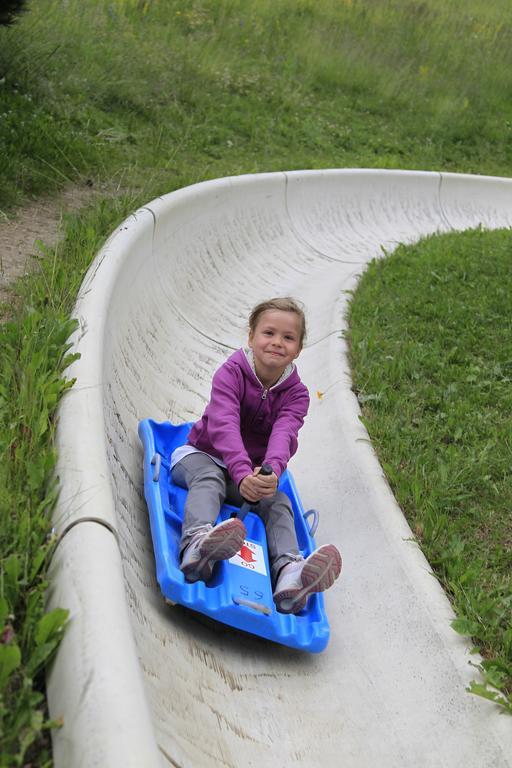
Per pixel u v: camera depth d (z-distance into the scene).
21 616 2.37
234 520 3.04
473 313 7.46
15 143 8.38
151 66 13.72
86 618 2.26
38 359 3.52
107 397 4.05
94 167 8.91
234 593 3.16
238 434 3.58
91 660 2.14
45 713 2.16
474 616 3.48
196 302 6.94
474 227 14.36
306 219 10.85
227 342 6.77
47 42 11.82
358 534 4.13
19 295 4.86
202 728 2.71
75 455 2.96
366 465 4.58
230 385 3.71
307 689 3.18
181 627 3.16
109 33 14.12
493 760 2.87
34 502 2.78
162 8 17.16
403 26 21.17
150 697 2.58
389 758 2.96
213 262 7.88
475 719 3.03
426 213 13.77
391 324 7.05
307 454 5.01
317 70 17.72
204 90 14.33
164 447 4.13
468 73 20.20
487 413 5.45
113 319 4.75
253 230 9.31
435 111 18.08
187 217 7.51
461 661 3.26
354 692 3.23
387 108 17.52
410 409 5.40
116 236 5.66
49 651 2.20
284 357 3.70
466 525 4.20
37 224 6.84
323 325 7.09
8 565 2.38
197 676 2.94
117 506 3.42
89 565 2.44
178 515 3.56
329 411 5.36
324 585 3.18
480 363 6.30
